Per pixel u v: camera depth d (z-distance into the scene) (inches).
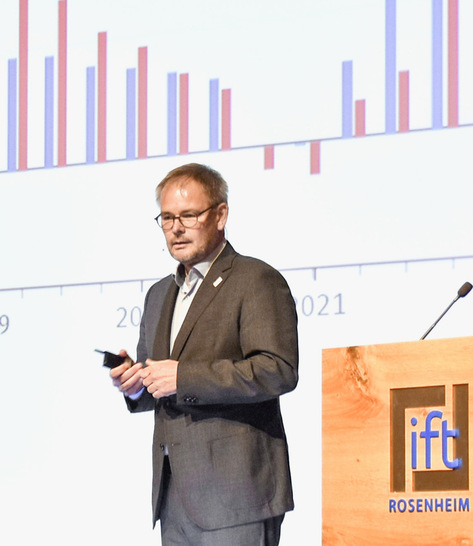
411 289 233.6
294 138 247.0
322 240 241.4
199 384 152.0
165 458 159.3
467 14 238.4
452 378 141.6
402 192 237.3
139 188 257.1
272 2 252.8
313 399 233.8
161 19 261.3
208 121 254.5
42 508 248.8
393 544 143.0
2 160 267.4
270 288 159.8
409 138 238.7
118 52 263.6
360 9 246.1
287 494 156.7
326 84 246.5
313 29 249.1
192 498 154.8
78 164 262.4
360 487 146.2
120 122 261.0
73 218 260.5
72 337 255.0
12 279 261.7
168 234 162.9
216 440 154.9
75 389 251.8
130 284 253.8
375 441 145.9
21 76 269.7
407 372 144.7
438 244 233.3
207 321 158.9
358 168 241.4
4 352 258.4
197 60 257.3
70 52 267.3
